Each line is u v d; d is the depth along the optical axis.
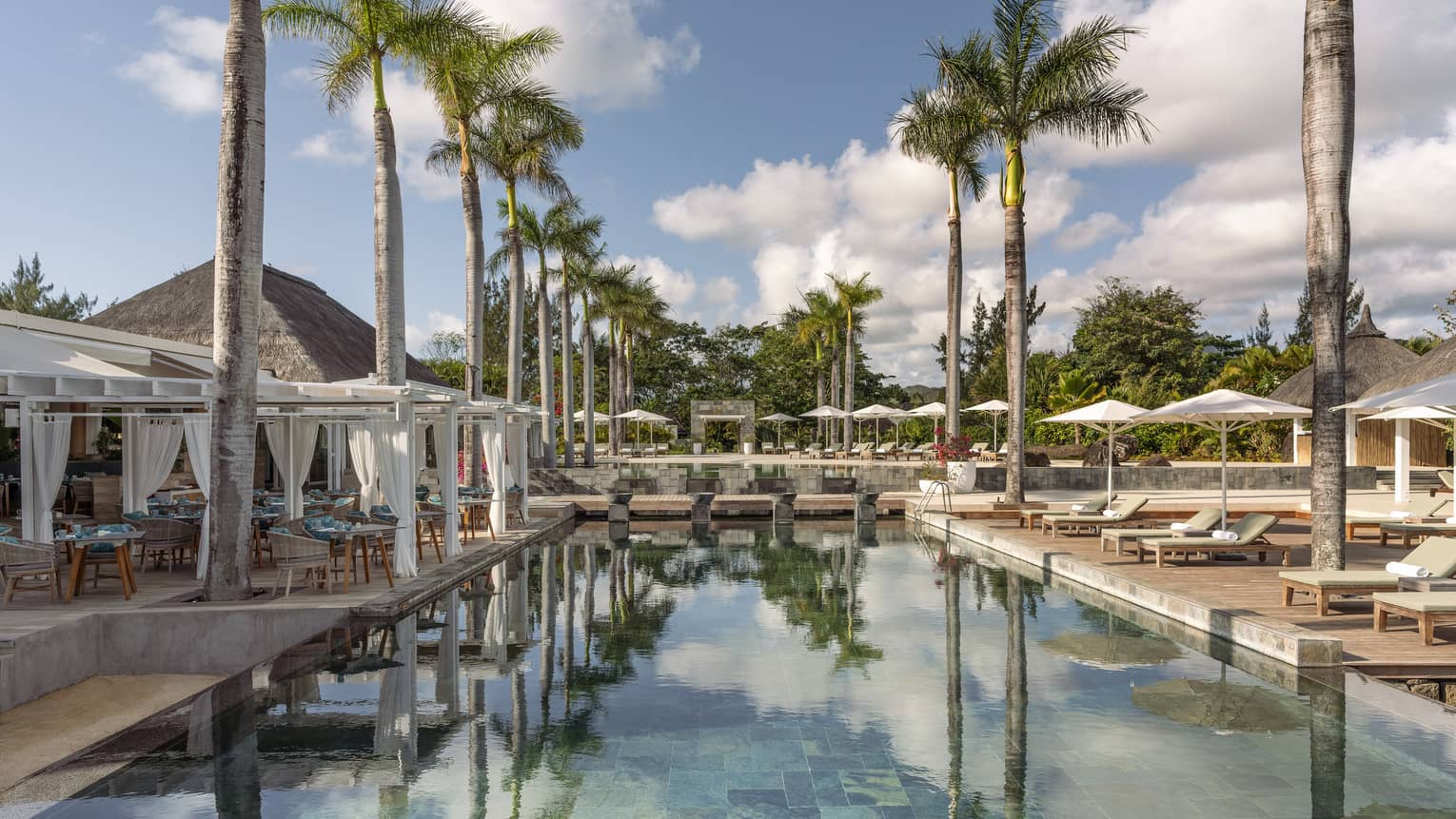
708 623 8.45
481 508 16.41
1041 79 15.85
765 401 54.03
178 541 9.87
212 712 5.57
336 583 9.59
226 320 8.36
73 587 8.20
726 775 4.45
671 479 22.62
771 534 16.94
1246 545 10.20
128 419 11.45
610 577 11.38
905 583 10.83
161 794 4.20
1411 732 4.95
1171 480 22.39
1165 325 42.66
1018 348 16.97
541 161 21.02
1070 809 3.96
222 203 8.34
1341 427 8.41
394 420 10.16
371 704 5.75
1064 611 8.93
